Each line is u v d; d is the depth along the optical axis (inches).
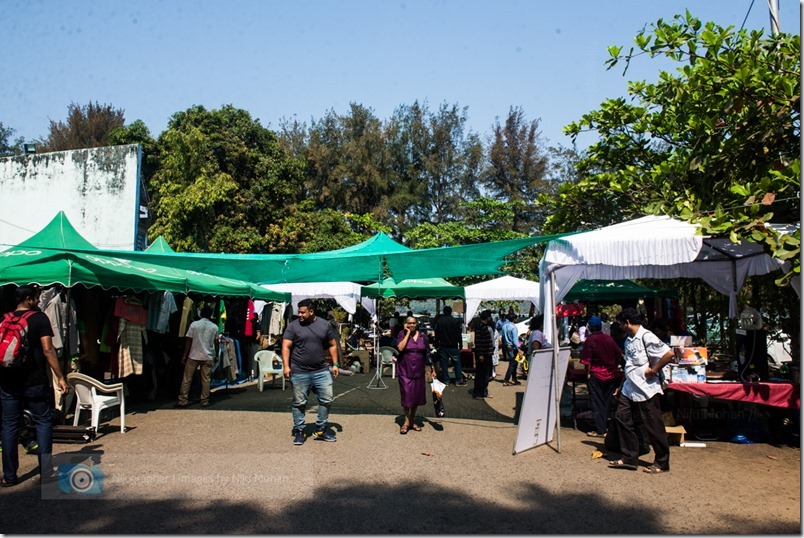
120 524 187.8
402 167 1578.5
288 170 1061.1
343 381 598.5
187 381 416.5
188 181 904.3
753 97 300.2
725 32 325.7
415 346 330.6
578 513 203.5
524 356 669.3
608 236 303.7
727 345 540.1
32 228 753.6
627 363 261.7
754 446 301.9
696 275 391.9
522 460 272.2
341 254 415.8
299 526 188.5
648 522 194.7
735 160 330.6
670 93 374.0
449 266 407.8
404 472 250.8
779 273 393.1
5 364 218.1
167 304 425.4
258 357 510.0
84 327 370.0
